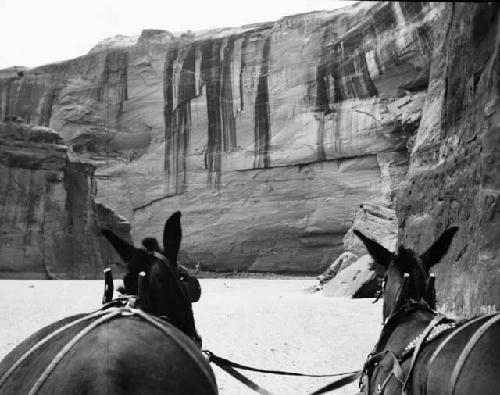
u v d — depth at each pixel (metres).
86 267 57.94
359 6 72.44
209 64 81.81
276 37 76.94
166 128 84.88
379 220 34.66
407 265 4.56
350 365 11.56
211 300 27.69
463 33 17.27
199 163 80.81
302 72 72.88
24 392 2.75
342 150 67.62
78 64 93.12
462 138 16.86
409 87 62.53
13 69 96.44
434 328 3.79
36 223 55.69
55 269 55.53
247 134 77.25
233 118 78.69
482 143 14.36
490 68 14.29
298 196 72.06
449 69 18.73
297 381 10.09
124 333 2.98
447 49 19.78
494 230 12.88
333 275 35.25
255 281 55.88
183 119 83.12
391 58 61.66
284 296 30.67
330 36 71.50
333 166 69.50
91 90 91.06
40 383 2.70
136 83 88.19
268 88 76.19
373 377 4.29
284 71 74.94
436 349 3.48
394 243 31.06
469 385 2.99
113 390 2.59
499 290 12.01
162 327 3.17
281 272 72.44
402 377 3.78
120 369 2.70
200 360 3.22
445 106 19.03
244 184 76.88
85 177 61.12
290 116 73.50
